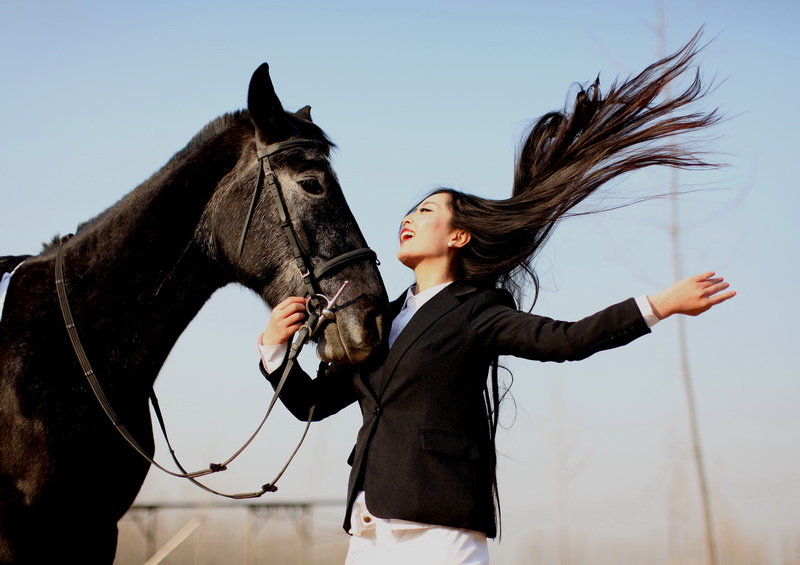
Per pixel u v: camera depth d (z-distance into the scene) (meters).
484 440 3.55
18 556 3.54
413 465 3.33
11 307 3.76
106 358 3.78
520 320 3.43
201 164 4.10
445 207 3.97
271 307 4.09
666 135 4.22
